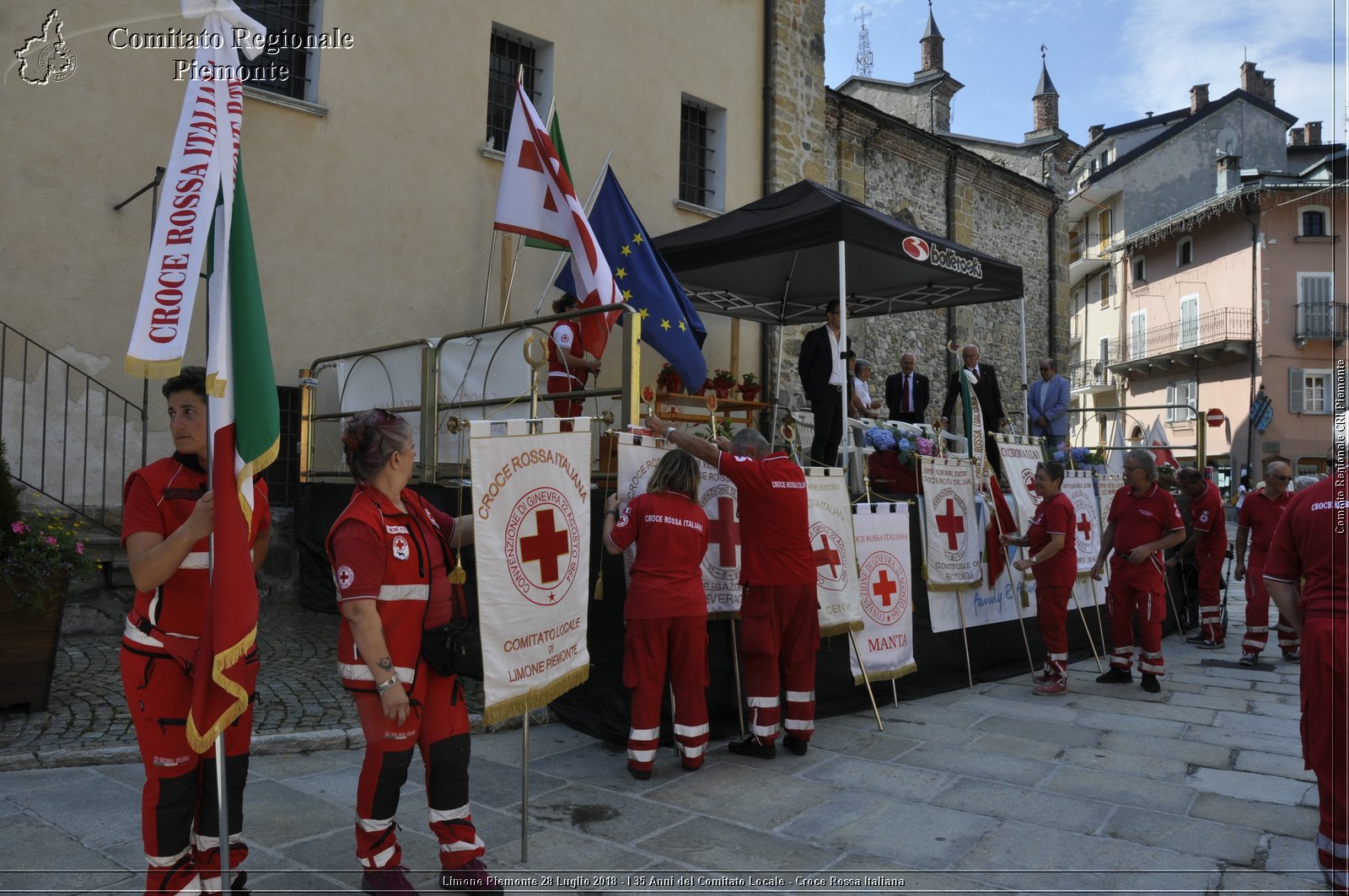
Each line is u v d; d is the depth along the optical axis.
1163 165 37.84
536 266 10.11
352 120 8.77
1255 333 31.67
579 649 4.18
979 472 8.12
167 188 2.88
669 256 9.22
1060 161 21.20
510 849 3.81
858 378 10.91
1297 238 31.47
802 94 13.57
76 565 5.14
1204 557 10.18
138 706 2.80
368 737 3.16
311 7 8.75
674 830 4.07
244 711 2.97
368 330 8.82
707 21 12.30
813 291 11.47
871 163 16.03
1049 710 6.73
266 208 8.23
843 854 3.86
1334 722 3.44
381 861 3.20
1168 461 13.09
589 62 10.77
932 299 11.35
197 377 2.92
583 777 4.82
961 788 4.80
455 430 5.71
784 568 5.26
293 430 8.35
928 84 21.50
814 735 5.87
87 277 7.34
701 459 5.30
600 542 5.58
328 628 7.31
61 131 7.26
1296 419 31.48
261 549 3.27
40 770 4.39
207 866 2.99
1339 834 3.41
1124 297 38.84
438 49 9.41
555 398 5.96
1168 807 4.55
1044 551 7.32
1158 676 7.62
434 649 3.21
